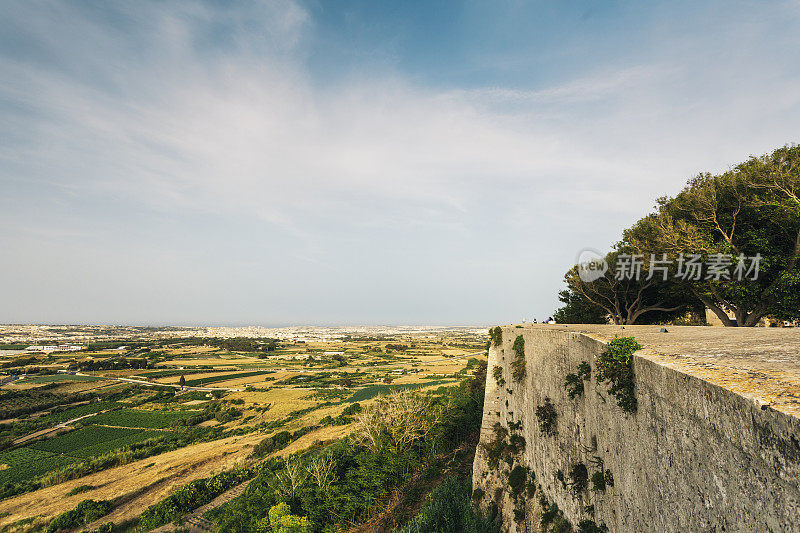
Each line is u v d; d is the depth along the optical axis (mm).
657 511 5941
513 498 18719
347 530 31016
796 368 4445
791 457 2943
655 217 24594
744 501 3666
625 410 7332
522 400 20281
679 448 5191
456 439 42625
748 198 20297
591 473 10211
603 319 34844
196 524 40500
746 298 19484
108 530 40250
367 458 38906
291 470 40094
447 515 23875
